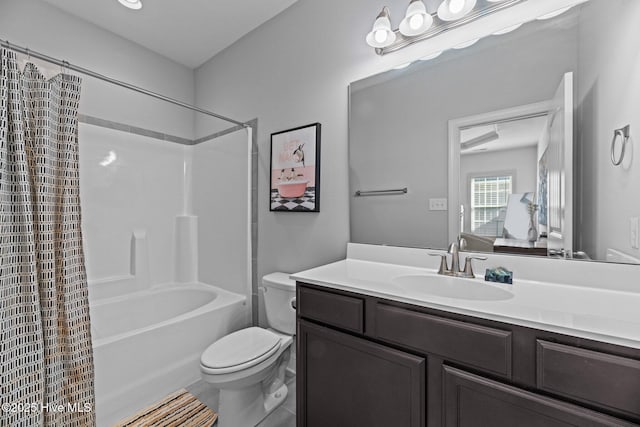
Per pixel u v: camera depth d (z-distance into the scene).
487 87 1.26
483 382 0.83
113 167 2.24
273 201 2.06
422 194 1.44
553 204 1.12
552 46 1.12
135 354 1.58
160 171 2.54
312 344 1.22
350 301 1.09
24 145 1.14
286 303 1.74
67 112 1.31
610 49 1.00
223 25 2.16
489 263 1.26
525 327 0.77
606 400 0.67
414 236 1.47
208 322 1.94
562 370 0.72
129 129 2.34
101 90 2.18
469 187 1.31
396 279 1.23
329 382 1.17
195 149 2.75
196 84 2.77
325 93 1.79
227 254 2.40
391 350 1.00
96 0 1.90
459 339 0.86
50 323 1.19
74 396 1.25
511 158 1.21
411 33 1.32
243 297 2.22
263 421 1.58
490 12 1.23
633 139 0.96
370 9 1.58
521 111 1.19
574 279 1.08
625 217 0.98
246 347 1.55
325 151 1.80
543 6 1.14
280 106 2.04
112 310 2.11
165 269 2.56
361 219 1.65
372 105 1.59
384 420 1.02
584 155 1.06
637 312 0.81
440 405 0.91
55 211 1.25
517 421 0.78
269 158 2.11
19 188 1.12
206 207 2.62
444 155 1.38
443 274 1.26
